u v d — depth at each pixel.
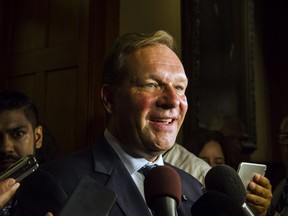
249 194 1.63
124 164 1.52
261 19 5.38
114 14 3.25
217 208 1.06
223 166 1.36
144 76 1.47
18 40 3.53
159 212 1.09
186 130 3.66
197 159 2.36
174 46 1.57
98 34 3.16
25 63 3.44
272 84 5.26
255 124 4.68
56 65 3.30
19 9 3.56
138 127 1.46
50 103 3.28
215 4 4.31
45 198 1.25
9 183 1.42
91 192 0.94
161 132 1.46
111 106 1.59
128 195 1.42
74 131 3.11
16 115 1.87
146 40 1.52
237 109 4.48
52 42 3.36
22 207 1.26
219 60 4.28
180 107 1.50
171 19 3.73
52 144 2.18
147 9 3.53
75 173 1.42
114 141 1.55
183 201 1.56
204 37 4.10
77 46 3.22
